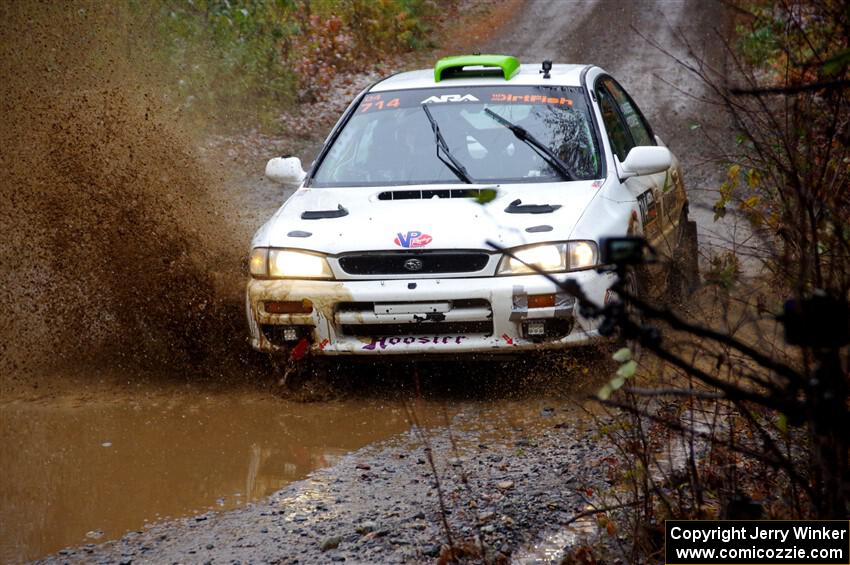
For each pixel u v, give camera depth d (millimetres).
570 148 17156
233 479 12305
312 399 15422
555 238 14836
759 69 29438
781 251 9914
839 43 8094
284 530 10695
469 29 62094
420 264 14945
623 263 5258
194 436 13930
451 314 14797
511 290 14633
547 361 15625
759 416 9922
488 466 12273
